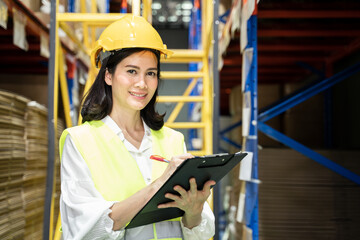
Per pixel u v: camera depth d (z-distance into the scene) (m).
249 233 3.11
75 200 1.58
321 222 4.01
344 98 5.57
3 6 3.05
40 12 4.11
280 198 4.05
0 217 3.04
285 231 4.01
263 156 4.10
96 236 1.54
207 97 4.13
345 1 3.78
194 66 6.70
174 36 11.32
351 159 4.09
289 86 6.26
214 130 3.15
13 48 4.86
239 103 7.22
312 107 5.92
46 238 2.89
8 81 5.43
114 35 1.72
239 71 6.39
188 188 1.57
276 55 5.61
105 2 5.31
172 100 4.12
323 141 5.87
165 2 10.38
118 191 1.63
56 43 3.08
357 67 3.87
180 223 1.82
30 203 3.74
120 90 1.70
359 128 5.12
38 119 4.11
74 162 1.64
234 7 3.83
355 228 3.99
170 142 1.90
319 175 4.07
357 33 4.47
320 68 5.96
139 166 1.74
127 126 1.80
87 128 1.71
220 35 5.17
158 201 1.54
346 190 4.04
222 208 9.15
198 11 6.67
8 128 3.30
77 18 3.11
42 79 5.47
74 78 5.30
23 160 3.58
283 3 3.84
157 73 1.85
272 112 3.63
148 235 1.69
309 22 4.29
